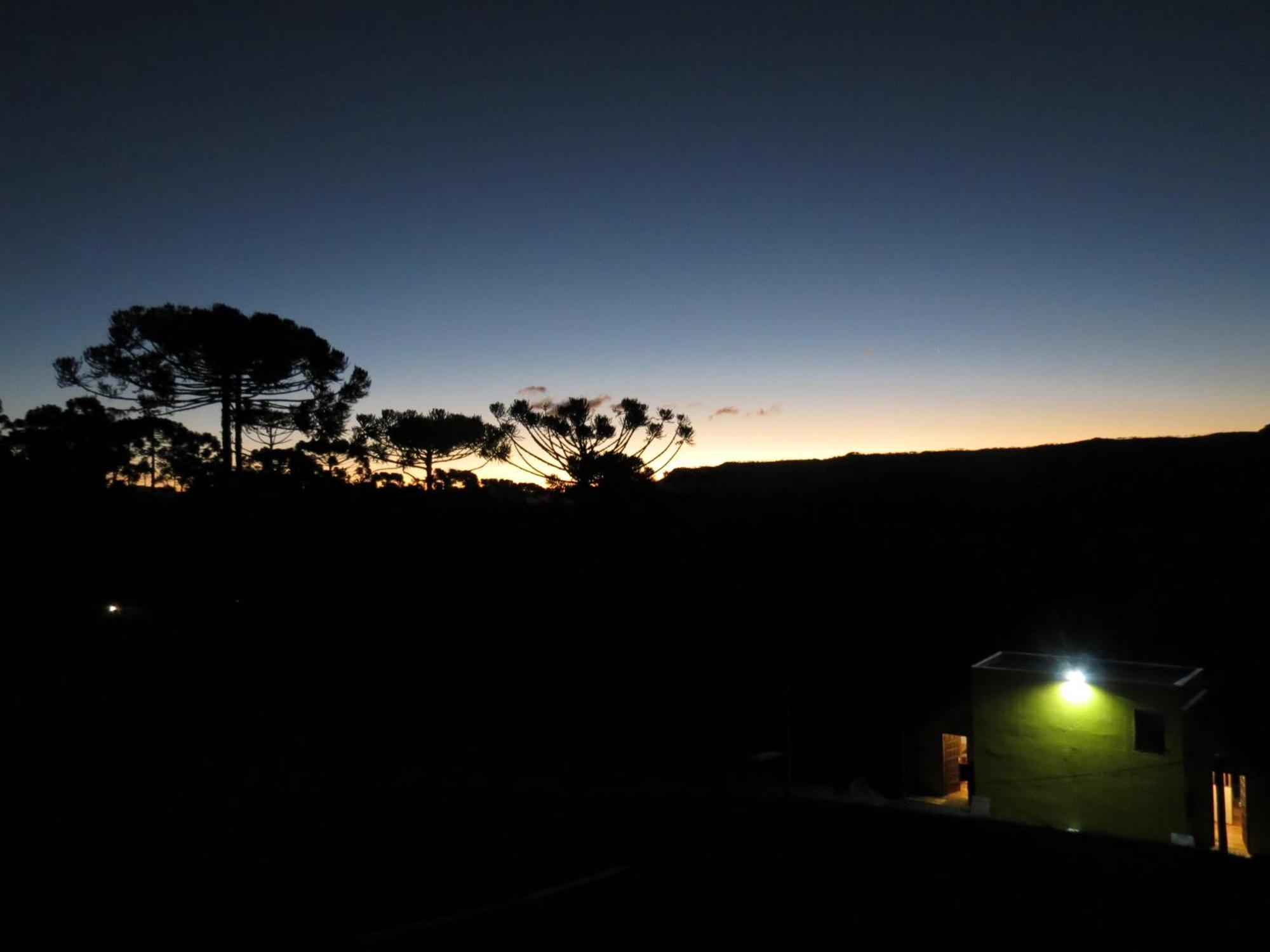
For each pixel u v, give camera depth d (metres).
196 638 25.17
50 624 24.16
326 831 7.78
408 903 5.70
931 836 9.81
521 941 5.05
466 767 17.09
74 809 8.56
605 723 23.25
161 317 26.14
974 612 32.28
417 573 29.03
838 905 6.21
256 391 28.41
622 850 7.57
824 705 24.09
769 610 30.59
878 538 41.81
